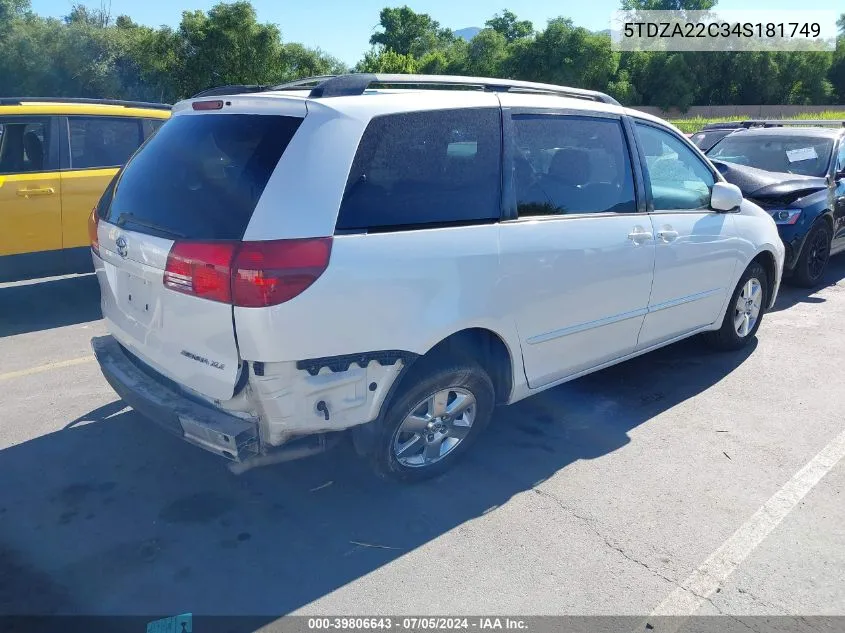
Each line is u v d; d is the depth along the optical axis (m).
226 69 42.84
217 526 3.28
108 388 4.83
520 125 3.66
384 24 71.06
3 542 3.15
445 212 3.29
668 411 4.54
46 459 3.86
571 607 2.79
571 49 55.25
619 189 4.16
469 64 60.41
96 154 6.76
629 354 4.49
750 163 8.59
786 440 4.16
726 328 5.36
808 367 5.28
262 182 2.90
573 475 3.76
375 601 2.82
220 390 2.97
